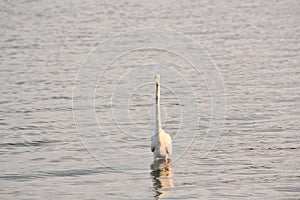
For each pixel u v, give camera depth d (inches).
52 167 1263.5
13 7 3705.7
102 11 3521.2
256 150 1342.3
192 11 3489.2
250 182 1166.3
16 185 1169.4
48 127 1534.2
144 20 3179.1
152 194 1120.8
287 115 1601.9
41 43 2635.3
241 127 1513.3
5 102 1766.7
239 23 3075.8
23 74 2105.1
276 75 2041.1
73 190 1143.0
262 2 3801.7
